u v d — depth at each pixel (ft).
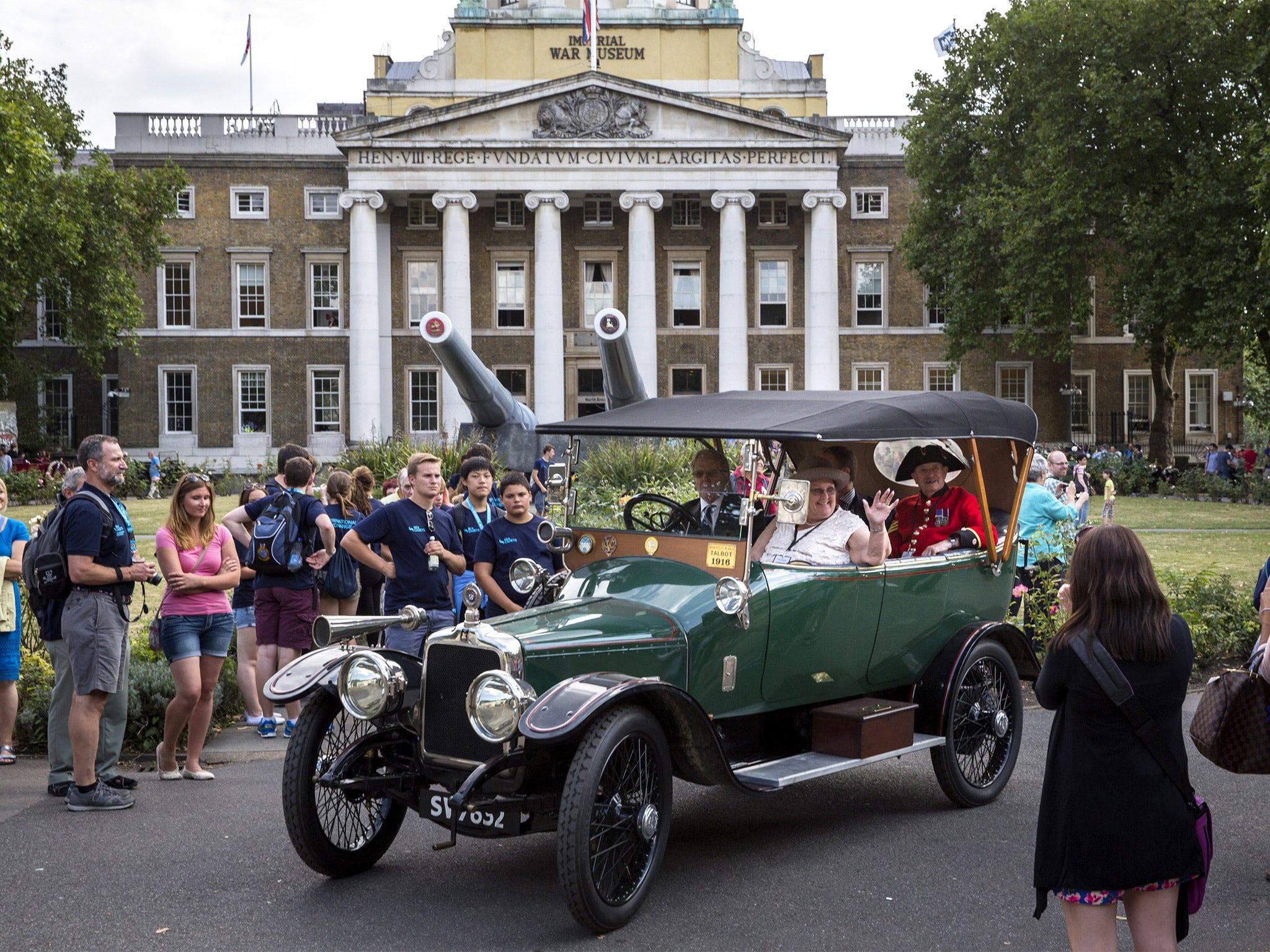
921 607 22.90
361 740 18.49
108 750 23.91
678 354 152.87
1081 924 12.08
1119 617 12.17
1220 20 102.42
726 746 20.18
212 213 152.25
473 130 146.41
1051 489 45.37
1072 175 111.34
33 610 25.68
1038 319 119.34
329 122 153.48
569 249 152.87
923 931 16.40
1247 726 14.55
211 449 152.35
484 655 17.31
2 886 18.34
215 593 24.73
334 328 152.46
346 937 16.33
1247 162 95.04
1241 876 18.62
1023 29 114.52
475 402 70.18
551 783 17.99
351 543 26.37
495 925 16.75
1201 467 148.87
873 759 20.44
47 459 141.38
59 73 123.13
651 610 19.17
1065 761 12.26
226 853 20.08
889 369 154.81
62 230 107.45
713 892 18.04
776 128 146.51
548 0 157.58
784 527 21.59
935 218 136.26
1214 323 99.76
